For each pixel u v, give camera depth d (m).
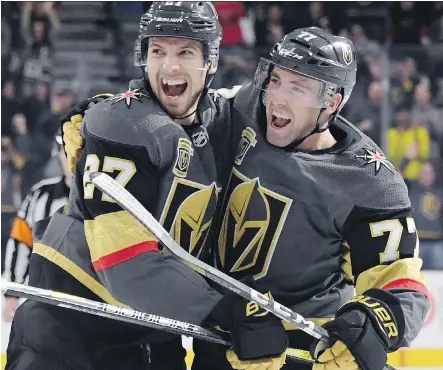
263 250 3.83
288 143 3.78
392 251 3.79
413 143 9.00
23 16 9.59
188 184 3.62
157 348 3.92
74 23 9.72
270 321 3.49
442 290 6.84
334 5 10.16
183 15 3.54
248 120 3.88
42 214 5.82
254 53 8.77
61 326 3.76
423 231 8.78
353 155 3.83
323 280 3.90
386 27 10.16
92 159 3.54
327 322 3.75
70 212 3.90
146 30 3.57
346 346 3.55
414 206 8.85
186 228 3.66
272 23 10.10
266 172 3.80
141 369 3.85
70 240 3.79
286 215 3.79
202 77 3.65
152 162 3.54
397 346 3.67
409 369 6.83
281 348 3.51
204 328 3.58
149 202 3.56
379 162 3.84
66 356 3.73
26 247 5.88
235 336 3.47
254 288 3.58
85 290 3.73
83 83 9.12
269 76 3.80
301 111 3.72
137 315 3.50
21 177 8.80
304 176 3.77
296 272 3.85
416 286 3.77
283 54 3.71
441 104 9.06
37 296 3.45
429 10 10.17
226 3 10.05
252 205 3.83
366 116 8.95
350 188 3.78
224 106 3.95
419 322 3.77
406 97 9.04
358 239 3.82
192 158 3.64
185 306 3.53
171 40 3.56
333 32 10.18
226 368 3.96
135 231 3.47
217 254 3.96
